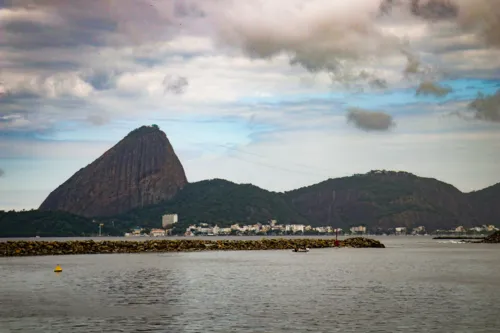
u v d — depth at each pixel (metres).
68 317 53.06
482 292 71.19
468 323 50.53
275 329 47.94
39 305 59.94
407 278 88.94
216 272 98.94
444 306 59.47
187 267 110.44
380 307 58.72
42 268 105.81
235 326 49.06
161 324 49.88
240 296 66.69
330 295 67.81
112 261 127.69
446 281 84.31
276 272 99.56
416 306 59.50
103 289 73.44
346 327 48.78
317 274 95.69
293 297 65.88
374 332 46.97
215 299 64.19
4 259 133.25
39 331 47.38
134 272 98.06
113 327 48.78
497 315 54.41
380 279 87.38
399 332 47.06
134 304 60.50
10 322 50.91
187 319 52.00
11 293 69.75
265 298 65.00
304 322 50.75
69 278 86.94
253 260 135.38
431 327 48.94
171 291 71.50
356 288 75.06
